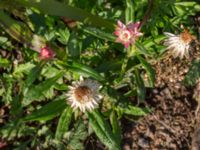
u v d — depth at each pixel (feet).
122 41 2.43
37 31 2.71
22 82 2.77
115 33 2.44
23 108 2.77
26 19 2.71
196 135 2.84
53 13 2.62
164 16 2.81
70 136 2.69
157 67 2.96
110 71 2.68
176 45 2.48
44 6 2.60
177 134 2.85
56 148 2.72
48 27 2.77
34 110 2.77
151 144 2.82
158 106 2.89
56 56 2.56
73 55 2.59
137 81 2.63
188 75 2.77
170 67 2.96
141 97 2.62
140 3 2.78
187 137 2.85
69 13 2.63
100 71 2.64
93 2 2.84
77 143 2.68
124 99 2.68
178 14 2.85
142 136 2.83
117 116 2.80
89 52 2.78
